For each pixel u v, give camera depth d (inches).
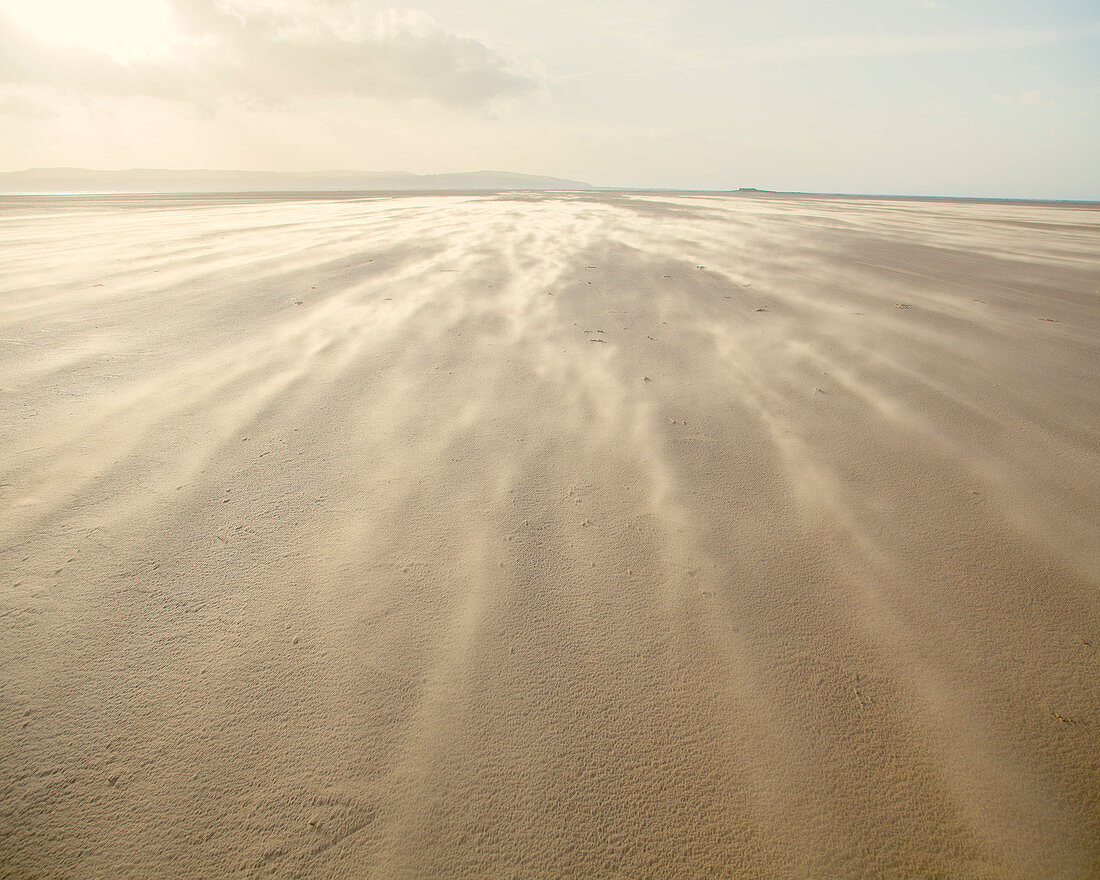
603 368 115.6
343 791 38.7
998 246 350.9
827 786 39.7
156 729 42.0
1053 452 85.7
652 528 66.6
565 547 63.0
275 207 563.2
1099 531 67.1
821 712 44.8
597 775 40.1
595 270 216.5
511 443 85.0
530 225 378.6
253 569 57.8
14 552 58.1
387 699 44.9
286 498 69.5
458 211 502.6
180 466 74.9
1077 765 41.0
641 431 90.0
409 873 34.6
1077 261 288.2
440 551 61.7
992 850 36.2
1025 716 44.6
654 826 37.3
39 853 34.8
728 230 400.2
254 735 41.9
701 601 55.8
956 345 137.0
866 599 56.5
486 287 179.8
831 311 166.1
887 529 67.4
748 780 40.0
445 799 38.4
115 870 34.2
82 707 43.3
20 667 46.1
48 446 77.7
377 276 189.5
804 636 52.1
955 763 41.1
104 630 49.8
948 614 54.7
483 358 118.6
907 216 642.8
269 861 34.9
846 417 96.8
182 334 125.3
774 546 64.1
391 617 52.7
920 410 100.0
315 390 99.7
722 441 87.7
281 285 173.3
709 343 133.5
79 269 190.4
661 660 49.2
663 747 42.0
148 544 60.4
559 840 36.5
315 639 50.1
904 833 37.1
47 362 106.1
